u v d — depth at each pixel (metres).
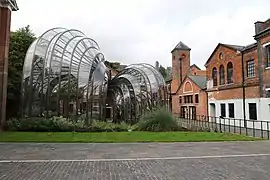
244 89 27.69
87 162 9.26
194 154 10.91
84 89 21.80
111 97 30.92
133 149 12.13
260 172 7.82
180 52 54.19
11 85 24.47
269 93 23.81
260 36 24.83
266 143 14.31
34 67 21.56
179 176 7.35
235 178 7.15
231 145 13.52
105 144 13.55
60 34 23.23
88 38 25.53
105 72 25.83
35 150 11.64
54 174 7.53
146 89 25.06
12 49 26.08
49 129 18.64
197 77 43.12
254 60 26.19
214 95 34.47
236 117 29.00
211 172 7.81
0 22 20.08
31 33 28.64
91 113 21.53
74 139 14.93
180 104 46.94
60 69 21.19
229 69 31.16
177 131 19.72
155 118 20.08
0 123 19.11
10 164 8.88
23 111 21.22
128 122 24.83
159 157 10.23
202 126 23.05
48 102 20.66
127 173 7.68
